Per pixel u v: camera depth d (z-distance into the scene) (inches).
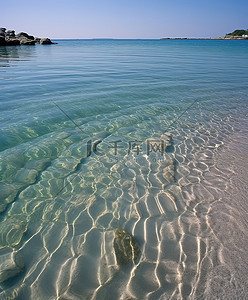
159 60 923.4
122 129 255.9
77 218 131.7
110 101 339.3
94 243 115.4
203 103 362.0
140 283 95.9
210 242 116.3
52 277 98.0
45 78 479.8
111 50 1583.4
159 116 299.0
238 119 303.4
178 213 137.0
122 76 534.9
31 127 239.8
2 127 233.1
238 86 484.4
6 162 180.2
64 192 153.3
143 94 388.2
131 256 107.9
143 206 142.7
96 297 90.5
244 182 168.2
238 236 120.2
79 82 450.0
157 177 173.6
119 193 154.6
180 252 110.6
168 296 90.8
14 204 140.3
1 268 100.7
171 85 463.5
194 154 209.9
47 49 1567.4
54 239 117.2
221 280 96.9
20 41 2080.5
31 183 160.1
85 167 182.9
